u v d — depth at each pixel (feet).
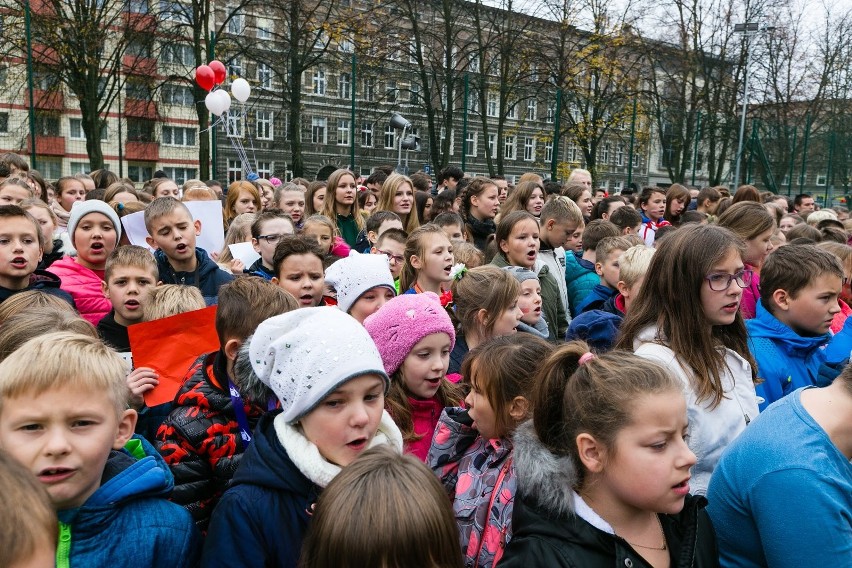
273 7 72.28
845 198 76.79
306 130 68.23
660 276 7.54
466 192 21.06
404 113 60.29
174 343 8.66
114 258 10.93
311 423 6.01
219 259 16.79
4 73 61.57
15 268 10.98
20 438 5.06
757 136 73.97
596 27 83.56
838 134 77.36
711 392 7.02
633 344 7.83
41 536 3.81
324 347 5.99
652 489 4.98
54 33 60.18
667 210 27.22
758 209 12.66
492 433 6.89
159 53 69.21
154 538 5.53
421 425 8.40
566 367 5.84
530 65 82.89
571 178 29.50
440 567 4.70
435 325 8.27
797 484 5.25
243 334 7.73
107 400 5.35
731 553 5.94
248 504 5.71
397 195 21.12
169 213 13.76
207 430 7.48
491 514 6.47
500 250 15.24
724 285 7.16
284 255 11.59
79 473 5.17
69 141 67.36
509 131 66.18
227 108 35.40
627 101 80.33
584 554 5.07
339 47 79.15
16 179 17.35
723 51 90.02
